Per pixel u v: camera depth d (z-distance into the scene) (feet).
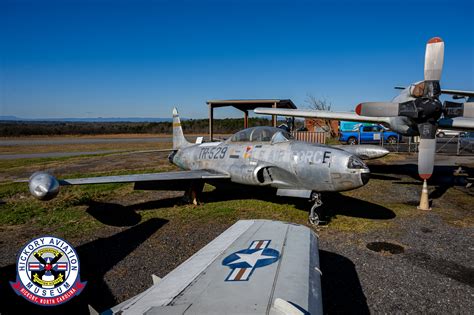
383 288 14.58
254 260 10.72
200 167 33.60
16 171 53.47
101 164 61.82
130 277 15.84
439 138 121.29
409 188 38.04
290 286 8.81
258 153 27.43
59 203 31.32
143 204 30.89
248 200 31.71
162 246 19.93
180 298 8.16
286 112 50.03
